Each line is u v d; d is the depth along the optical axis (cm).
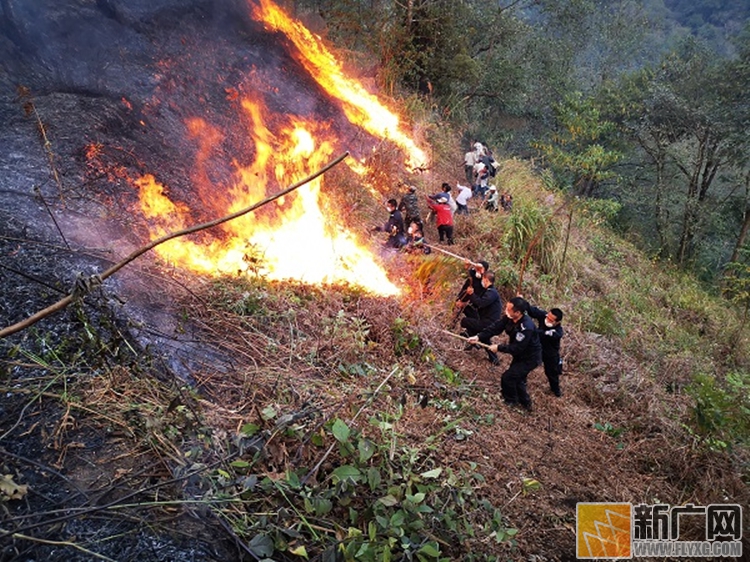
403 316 650
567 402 678
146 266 503
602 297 1104
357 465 364
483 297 707
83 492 289
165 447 326
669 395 750
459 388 587
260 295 531
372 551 297
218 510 305
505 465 493
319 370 482
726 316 1291
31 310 386
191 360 425
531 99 2231
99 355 353
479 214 1188
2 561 247
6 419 316
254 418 379
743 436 650
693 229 1970
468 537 375
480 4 1906
